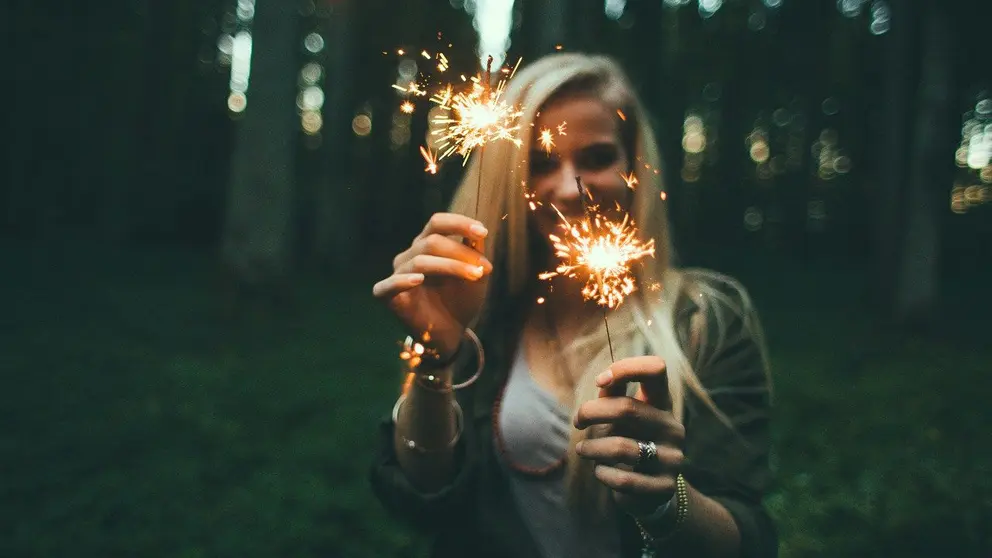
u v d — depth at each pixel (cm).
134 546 504
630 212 163
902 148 1750
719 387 154
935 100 1541
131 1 2936
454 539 164
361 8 2736
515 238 166
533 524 159
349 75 2647
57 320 1412
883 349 1388
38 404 843
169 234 3400
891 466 675
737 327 159
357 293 2198
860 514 554
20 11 2706
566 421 158
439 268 141
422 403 155
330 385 1014
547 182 160
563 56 166
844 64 3067
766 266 3056
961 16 1558
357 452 710
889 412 895
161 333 1312
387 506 167
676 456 133
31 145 2962
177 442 726
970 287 2684
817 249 3575
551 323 166
